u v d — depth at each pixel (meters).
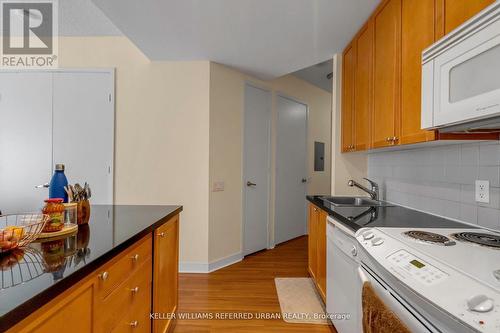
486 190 1.35
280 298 2.44
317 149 4.86
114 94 3.17
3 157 3.21
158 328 1.56
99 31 3.03
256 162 3.73
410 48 1.52
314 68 3.93
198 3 1.95
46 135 3.20
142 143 3.16
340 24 2.22
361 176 2.79
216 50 2.79
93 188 3.18
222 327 2.00
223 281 2.81
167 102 3.13
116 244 1.02
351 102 2.49
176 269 1.95
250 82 3.59
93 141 3.18
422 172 1.88
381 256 1.06
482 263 0.84
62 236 1.13
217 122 3.18
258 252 3.78
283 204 4.20
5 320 0.52
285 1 1.91
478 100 0.85
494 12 0.79
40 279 0.69
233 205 3.38
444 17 1.24
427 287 0.77
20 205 3.19
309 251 2.79
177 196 3.13
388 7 1.78
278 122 4.08
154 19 2.18
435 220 1.58
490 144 1.33
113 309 1.02
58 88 3.19
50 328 0.67
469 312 0.63
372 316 0.91
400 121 1.62
